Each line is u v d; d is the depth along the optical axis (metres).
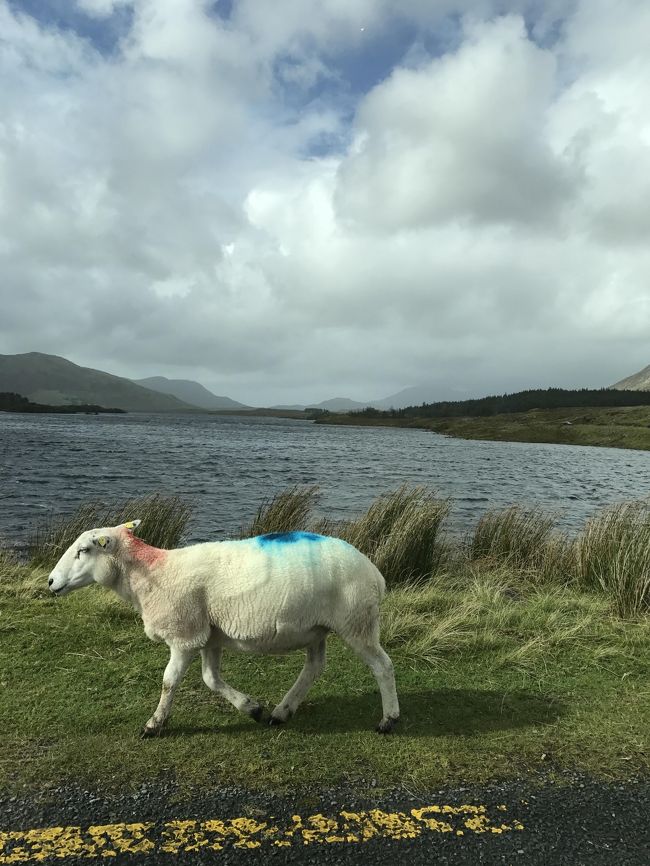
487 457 53.06
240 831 2.86
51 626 5.85
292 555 3.90
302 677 4.21
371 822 2.97
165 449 46.75
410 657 5.50
